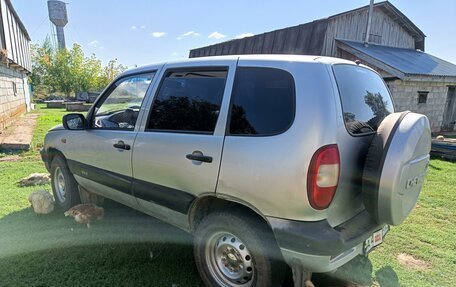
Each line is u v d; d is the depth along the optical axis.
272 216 1.92
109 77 41.72
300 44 10.96
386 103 2.66
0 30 11.86
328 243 1.77
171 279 2.58
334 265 1.89
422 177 2.21
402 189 1.92
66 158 3.74
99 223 3.59
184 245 3.12
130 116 2.92
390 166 1.84
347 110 2.00
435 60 13.07
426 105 11.49
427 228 3.61
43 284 2.49
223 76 2.28
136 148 2.69
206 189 2.20
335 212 1.92
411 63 10.91
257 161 1.91
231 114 2.13
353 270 2.72
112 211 3.93
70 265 2.76
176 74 2.58
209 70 2.37
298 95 1.88
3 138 8.96
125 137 2.82
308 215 1.82
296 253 1.87
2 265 2.75
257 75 2.11
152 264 2.79
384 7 12.15
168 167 2.42
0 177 5.52
